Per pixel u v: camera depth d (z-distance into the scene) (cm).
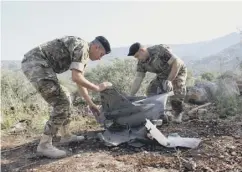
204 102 775
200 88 793
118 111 480
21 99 828
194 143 464
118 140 478
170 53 560
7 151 482
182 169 391
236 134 520
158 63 566
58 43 427
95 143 496
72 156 446
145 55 558
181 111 603
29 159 444
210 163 406
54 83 422
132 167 400
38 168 409
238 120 608
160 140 459
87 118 652
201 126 572
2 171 407
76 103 807
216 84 805
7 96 786
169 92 525
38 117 659
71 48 415
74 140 498
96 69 998
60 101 429
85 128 591
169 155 437
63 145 490
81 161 425
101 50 426
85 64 422
